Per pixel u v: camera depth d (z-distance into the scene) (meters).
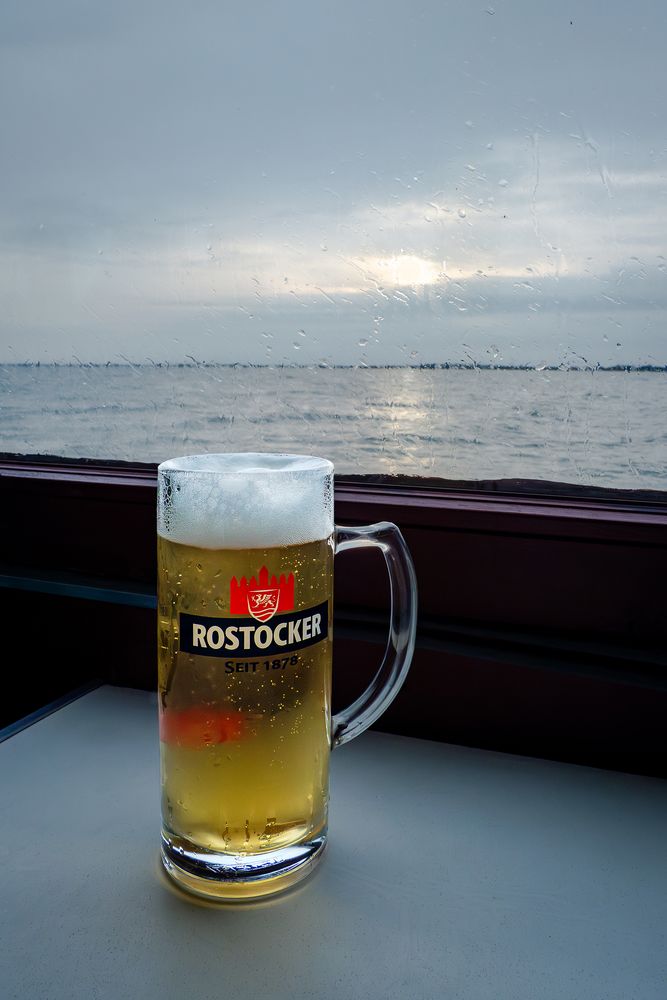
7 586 0.80
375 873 0.52
